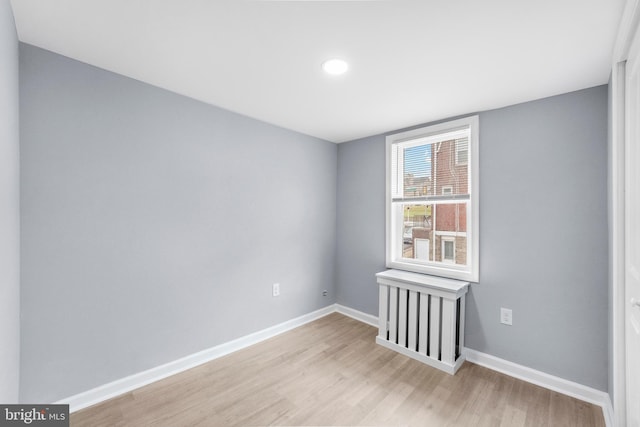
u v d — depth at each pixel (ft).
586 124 6.48
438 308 7.73
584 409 6.08
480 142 8.04
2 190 3.72
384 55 5.39
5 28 3.80
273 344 9.00
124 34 4.89
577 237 6.57
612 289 5.50
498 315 7.66
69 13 4.36
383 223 10.37
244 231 8.80
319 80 6.44
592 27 4.45
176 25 4.62
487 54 5.28
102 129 6.11
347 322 10.81
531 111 7.22
